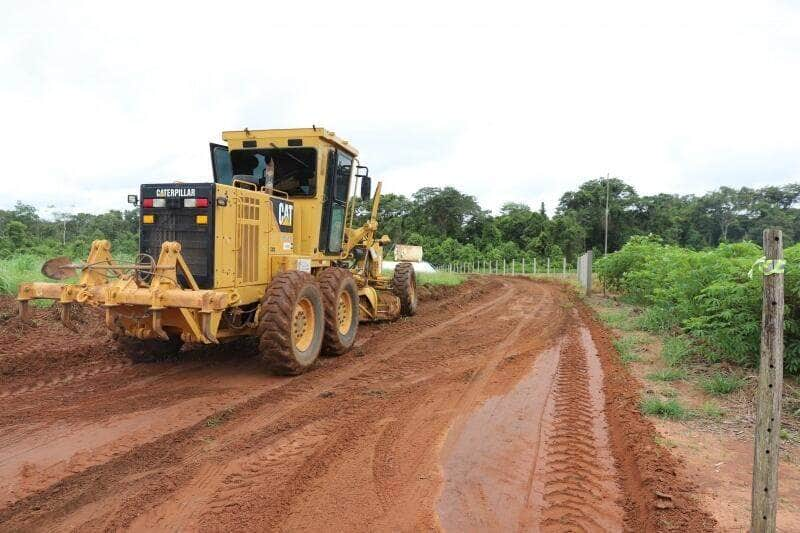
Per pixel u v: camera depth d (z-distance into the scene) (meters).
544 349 8.98
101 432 5.11
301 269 8.02
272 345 6.79
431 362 8.07
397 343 9.52
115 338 7.51
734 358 7.07
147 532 3.47
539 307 14.91
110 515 3.67
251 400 6.08
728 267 7.32
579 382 6.96
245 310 7.56
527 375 7.31
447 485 4.09
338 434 5.12
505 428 5.30
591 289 18.47
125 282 6.34
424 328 11.17
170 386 6.64
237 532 3.46
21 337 8.78
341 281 8.45
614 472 4.35
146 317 6.49
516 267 47.91
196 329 6.24
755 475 3.13
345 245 10.19
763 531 3.10
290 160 8.72
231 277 6.96
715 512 3.62
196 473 4.29
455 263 52.00
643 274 12.88
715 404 5.81
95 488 4.04
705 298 7.75
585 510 3.75
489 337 10.12
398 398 6.26
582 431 5.23
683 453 4.56
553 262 49.38
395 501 3.84
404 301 12.70
